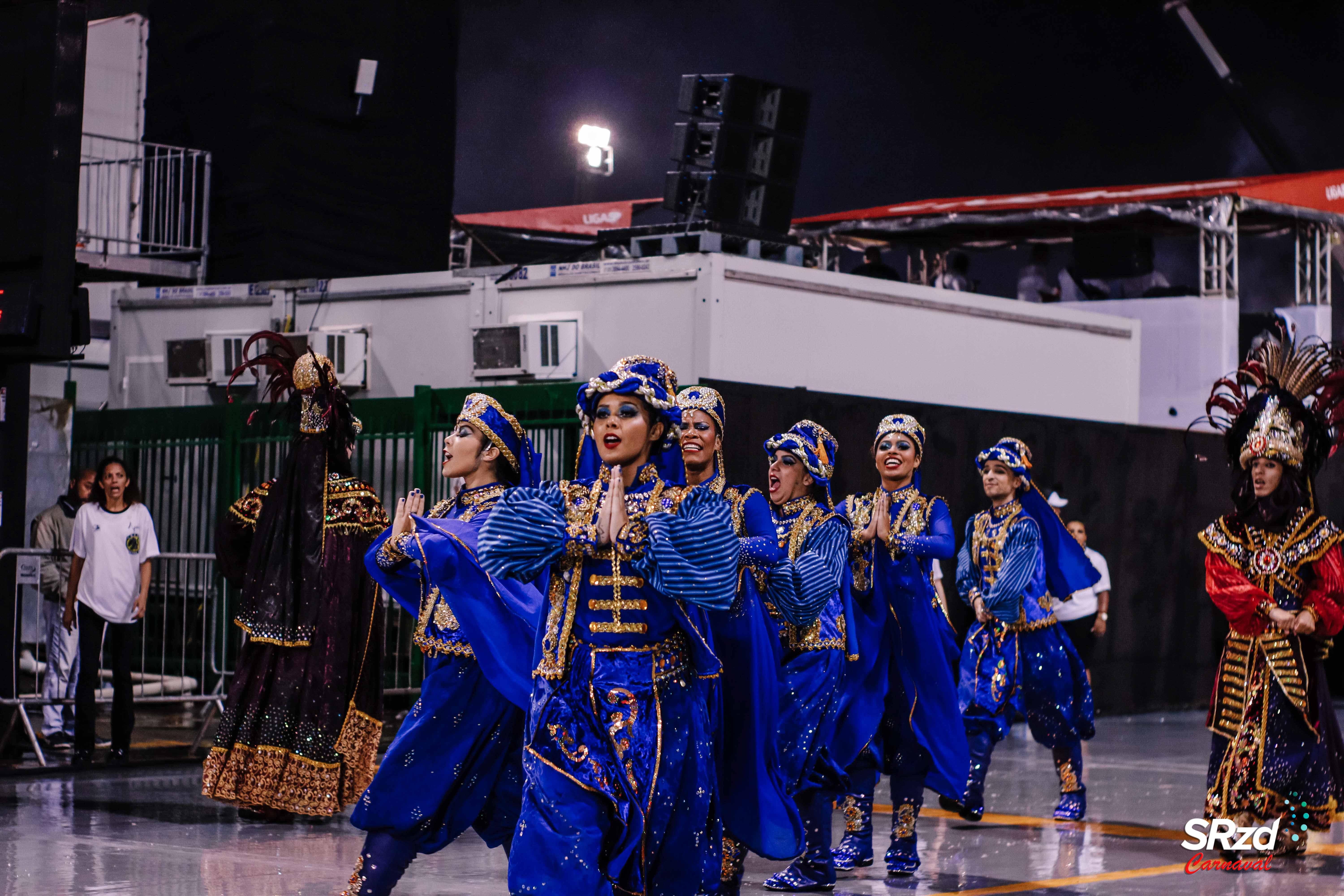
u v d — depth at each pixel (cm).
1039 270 1959
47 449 1404
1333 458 1627
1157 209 1819
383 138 1752
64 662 1147
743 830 527
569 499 486
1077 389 1545
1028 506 916
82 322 972
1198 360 1814
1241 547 772
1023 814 917
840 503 934
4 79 960
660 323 1277
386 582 598
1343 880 713
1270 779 757
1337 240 1977
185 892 647
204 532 1392
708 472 587
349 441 844
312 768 804
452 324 1389
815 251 1998
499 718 573
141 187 1680
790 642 670
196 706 1389
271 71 1694
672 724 477
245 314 1517
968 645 902
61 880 668
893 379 1383
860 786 735
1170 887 693
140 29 1714
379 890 567
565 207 2377
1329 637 768
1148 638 1519
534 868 455
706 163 1348
